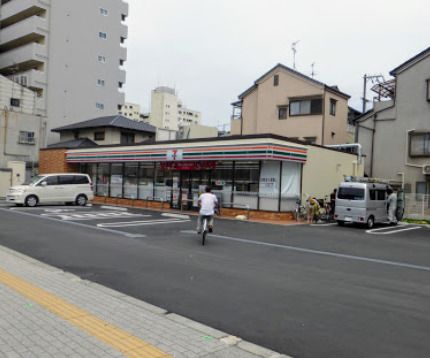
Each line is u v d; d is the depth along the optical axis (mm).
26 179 31844
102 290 6000
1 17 41062
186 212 20109
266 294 6133
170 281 6754
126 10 46469
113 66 44750
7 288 5742
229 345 4047
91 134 33250
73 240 10727
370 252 10383
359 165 22984
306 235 13281
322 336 4488
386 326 4840
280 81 29078
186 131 35000
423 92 22891
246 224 15922
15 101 34562
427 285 6973
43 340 3979
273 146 16828
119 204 24766
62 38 39938
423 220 19906
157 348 3891
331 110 27781
